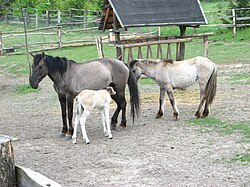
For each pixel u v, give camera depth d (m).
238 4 28.27
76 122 9.49
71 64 9.87
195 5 15.77
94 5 37.31
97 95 9.47
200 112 10.96
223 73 17.20
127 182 7.00
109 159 8.23
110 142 9.38
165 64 10.95
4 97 16.58
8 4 16.03
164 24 15.04
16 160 8.43
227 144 8.73
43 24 37.25
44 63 9.62
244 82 15.25
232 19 27.69
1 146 5.33
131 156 8.34
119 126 10.73
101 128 10.72
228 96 13.30
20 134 10.60
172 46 24.56
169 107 12.54
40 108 13.82
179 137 9.43
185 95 13.94
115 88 10.38
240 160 7.75
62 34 32.62
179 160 7.95
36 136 10.30
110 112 12.24
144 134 9.86
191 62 10.97
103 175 7.38
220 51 22.19
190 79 10.91
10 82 19.14
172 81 10.89
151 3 15.59
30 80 9.63
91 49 25.95
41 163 8.20
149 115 11.73
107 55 23.20
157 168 7.58
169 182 6.90
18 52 26.58
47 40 30.16
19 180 5.49
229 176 7.04
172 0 15.87
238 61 19.39
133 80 10.52
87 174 7.48
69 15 36.06
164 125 10.56
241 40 25.08
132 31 32.28
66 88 9.79
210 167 7.50
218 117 10.94
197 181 6.89
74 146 9.25
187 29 29.31
